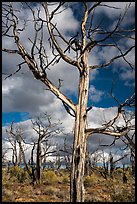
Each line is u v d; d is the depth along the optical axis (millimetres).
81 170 7988
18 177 30016
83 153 8062
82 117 8266
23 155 32312
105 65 8656
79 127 8219
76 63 8570
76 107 8398
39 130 30688
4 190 19438
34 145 30719
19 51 8367
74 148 8164
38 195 20703
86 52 8727
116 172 40938
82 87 8477
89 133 8188
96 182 28938
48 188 23125
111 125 8148
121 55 8641
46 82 8297
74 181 7949
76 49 8844
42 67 8148
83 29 8906
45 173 31500
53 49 8586
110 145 8320
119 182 29188
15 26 8469
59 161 49500
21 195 19719
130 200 14500
